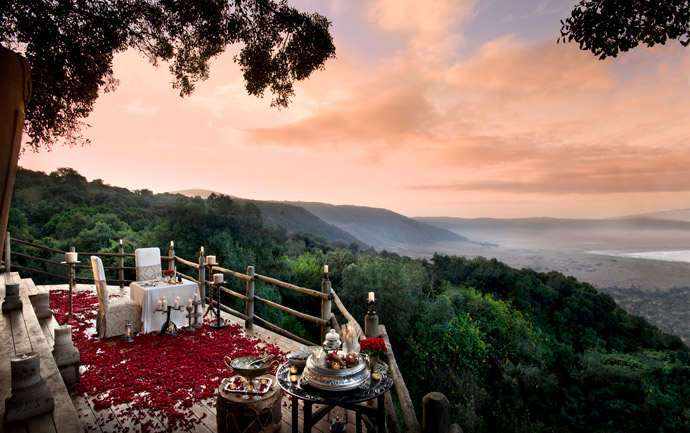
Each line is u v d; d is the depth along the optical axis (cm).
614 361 2178
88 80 471
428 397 223
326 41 496
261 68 511
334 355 264
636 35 312
